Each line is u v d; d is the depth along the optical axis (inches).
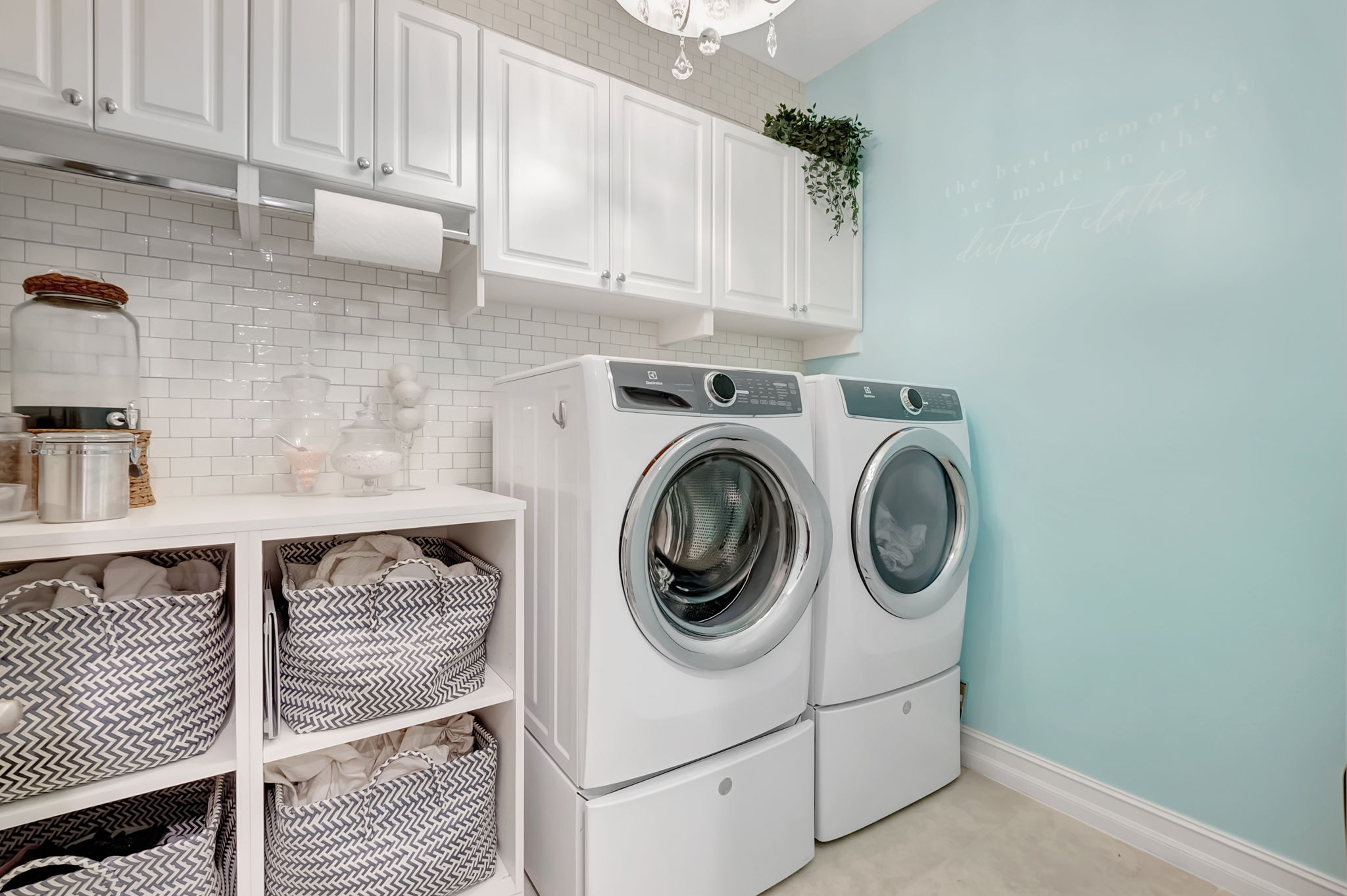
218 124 49.2
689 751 51.6
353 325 66.6
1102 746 67.7
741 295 82.9
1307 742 53.7
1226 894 57.1
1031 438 74.7
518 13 77.5
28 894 35.8
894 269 92.3
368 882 45.9
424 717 50.1
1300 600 54.2
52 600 43.9
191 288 57.9
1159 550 63.4
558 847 51.3
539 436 56.9
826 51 98.9
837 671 62.5
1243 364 57.6
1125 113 66.3
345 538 65.1
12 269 50.5
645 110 73.9
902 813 70.2
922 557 71.3
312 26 53.3
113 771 38.7
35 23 43.3
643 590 47.4
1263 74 56.4
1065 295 71.4
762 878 56.2
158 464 56.2
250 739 42.6
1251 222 57.1
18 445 41.4
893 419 66.8
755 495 58.9
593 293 71.7
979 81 80.9
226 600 47.4
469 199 60.8
